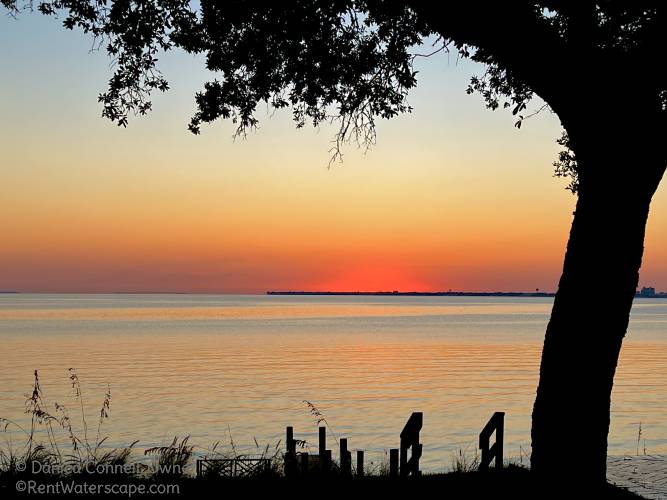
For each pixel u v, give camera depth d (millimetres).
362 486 10203
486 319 166250
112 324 125500
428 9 8125
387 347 76062
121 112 11398
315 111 12617
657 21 7648
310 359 61562
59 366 53531
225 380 45875
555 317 7875
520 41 7684
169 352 67250
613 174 7535
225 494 9719
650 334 104938
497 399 38469
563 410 7688
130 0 10859
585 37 8109
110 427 28797
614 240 7551
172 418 31344
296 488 10016
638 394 40531
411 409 34812
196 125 11930
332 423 30734
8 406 33594
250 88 11805
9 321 135500
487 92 12914
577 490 7570
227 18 10617
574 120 7742
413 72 11656
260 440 26531
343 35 11602
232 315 181375
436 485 10219
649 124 7527
